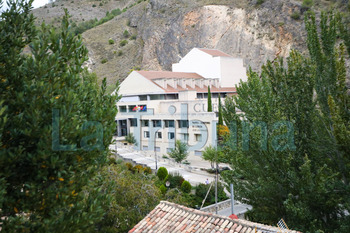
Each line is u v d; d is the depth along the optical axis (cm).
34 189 643
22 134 650
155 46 11006
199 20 9975
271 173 1480
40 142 606
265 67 1603
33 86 648
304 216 1348
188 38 10131
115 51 11594
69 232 664
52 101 645
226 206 2705
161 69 10706
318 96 1355
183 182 3084
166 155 4966
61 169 637
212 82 6500
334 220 1454
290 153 1430
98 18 17600
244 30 9106
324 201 1373
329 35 1288
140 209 1925
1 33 719
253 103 1641
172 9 11200
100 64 11225
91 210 702
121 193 1919
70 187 673
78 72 771
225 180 1803
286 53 8444
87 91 820
